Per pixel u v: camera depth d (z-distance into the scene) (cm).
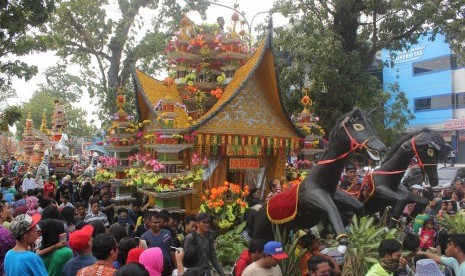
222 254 931
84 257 500
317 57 1720
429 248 902
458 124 3178
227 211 1036
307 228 777
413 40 1923
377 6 1841
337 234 680
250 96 1177
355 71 1773
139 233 802
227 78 1270
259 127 1174
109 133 1445
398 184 927
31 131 3116
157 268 452
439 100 3403
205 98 1234
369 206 938
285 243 765
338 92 1777
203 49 1258
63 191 1509
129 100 2331
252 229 902
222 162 1163
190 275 429
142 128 1388
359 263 664
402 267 564
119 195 1355
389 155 960
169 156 1055
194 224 686
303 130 1308
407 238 627
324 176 741
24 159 3052
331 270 565
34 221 483
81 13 2409
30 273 434
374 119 1841
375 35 1958
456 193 1391
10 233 493
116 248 469
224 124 1124
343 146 731
